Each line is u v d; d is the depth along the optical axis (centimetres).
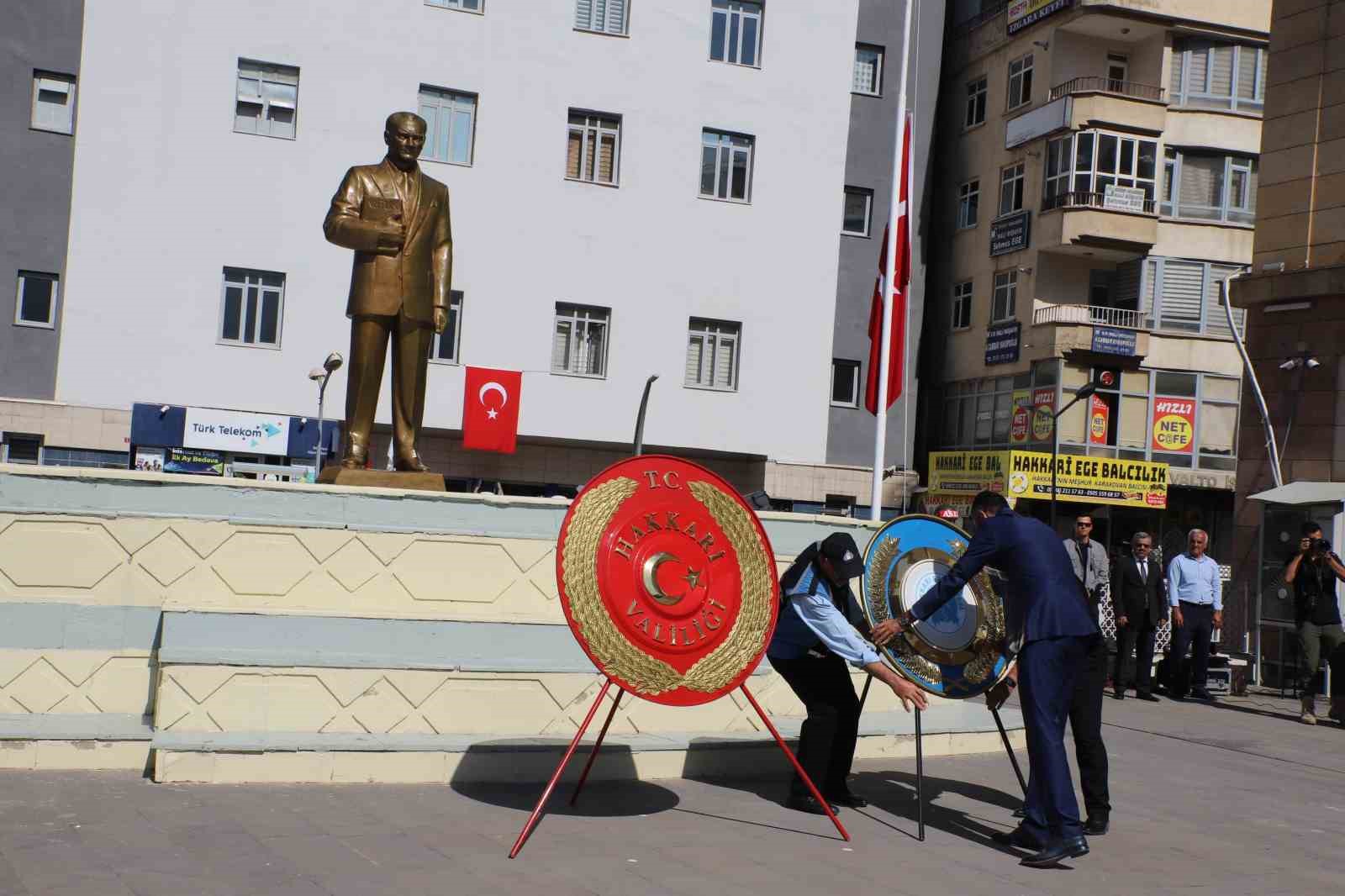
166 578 839
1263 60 3497
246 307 2761
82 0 2661
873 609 783
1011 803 829
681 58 3059
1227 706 1561
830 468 3203
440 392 2873
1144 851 720
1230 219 3494
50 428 2616
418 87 2859
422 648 841
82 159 2656
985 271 3644
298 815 658
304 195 2777
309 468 2781
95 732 747
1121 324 3456
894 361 1616
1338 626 1445
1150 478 3388
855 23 3206
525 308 2938
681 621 675
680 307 3061
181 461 2689
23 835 589
